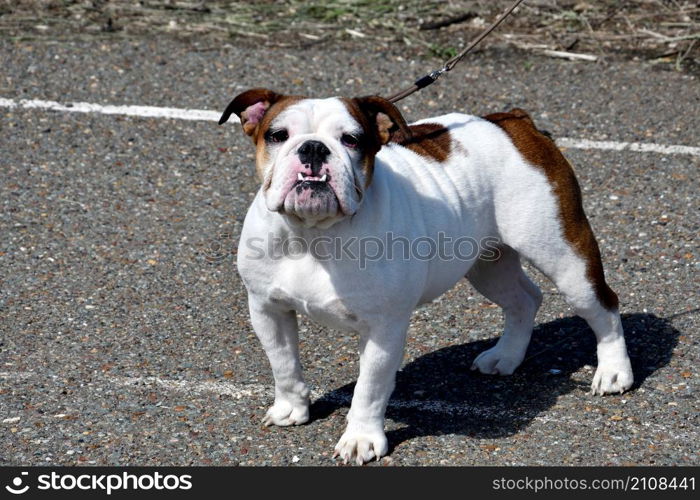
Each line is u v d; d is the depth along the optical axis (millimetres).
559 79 14625
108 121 13367
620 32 15977
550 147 8438
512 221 8281
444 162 8062
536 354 9430
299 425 8227
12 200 11734
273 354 7879
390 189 7434
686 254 10922
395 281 7293
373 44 15531
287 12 16547
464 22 16266
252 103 7398
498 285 9094
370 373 7578
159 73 14531
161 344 9391
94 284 10336
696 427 8172
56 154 12656
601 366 8758
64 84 14148
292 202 6637
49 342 9344
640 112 13820
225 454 7836
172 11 16438
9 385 8648
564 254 8367
